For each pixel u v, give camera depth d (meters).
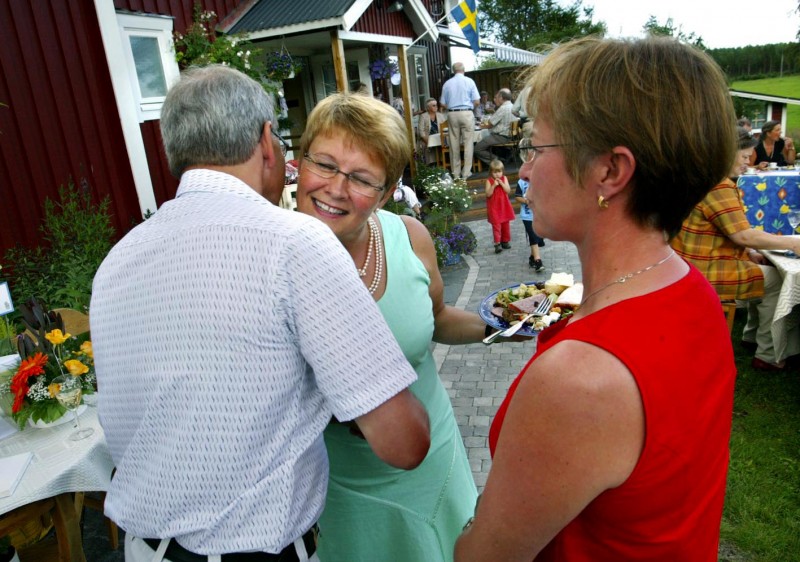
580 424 0.76
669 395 0.78
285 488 1.11
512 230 9.70
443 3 16.66
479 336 1.99
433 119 13.91
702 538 0.89
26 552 2.54
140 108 6.73
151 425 1.10
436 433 1.76
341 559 1.75
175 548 1.13
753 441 3.40
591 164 0.83
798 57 20.14
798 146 14.88
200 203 1.13
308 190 1.53
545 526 0.83
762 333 4.16
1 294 3.12
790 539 2.65
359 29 10.20
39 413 2.47
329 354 1.07
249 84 1.22
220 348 1.04
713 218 3.90
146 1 6.87
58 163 5.82
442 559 1.76
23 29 5.49
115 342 1.14
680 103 0.77
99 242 5.18
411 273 1.67
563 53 0.87
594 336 0.80
